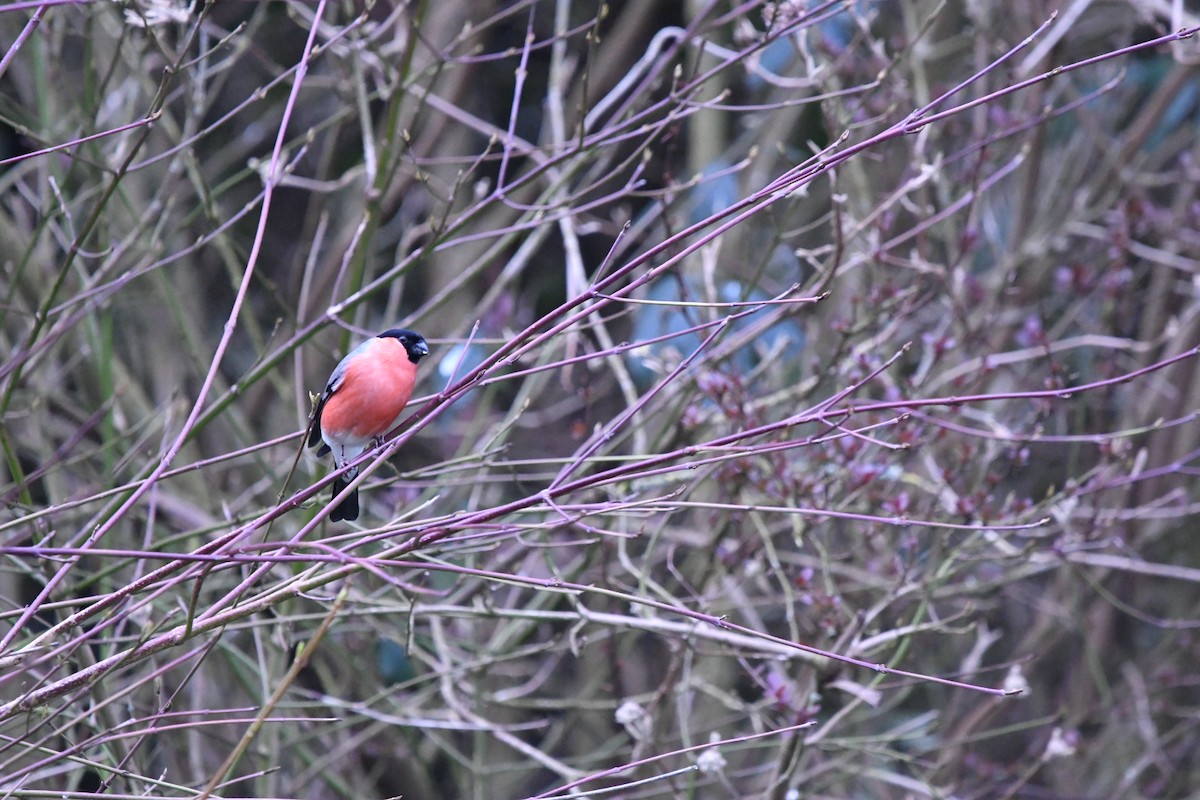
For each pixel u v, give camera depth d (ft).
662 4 61.67
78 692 23.53
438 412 18.48
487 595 28.71
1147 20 36.76
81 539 25.59
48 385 37.63
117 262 34.55
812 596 28.35
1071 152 47.11
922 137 32.65
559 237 64.64
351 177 33.73
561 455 59.36
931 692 49.57
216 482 40.19
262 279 32.40
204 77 33.37
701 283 41.04
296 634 35.14
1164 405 47.11
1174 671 44.98
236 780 17.99
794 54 49.93
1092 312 45.91
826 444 29.48
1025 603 49.80
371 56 33.76
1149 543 46.57
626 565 30.37
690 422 30.12
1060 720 46.93
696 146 52.37
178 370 47.83
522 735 52.31
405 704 39.11
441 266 55.57
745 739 19.35
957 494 30.12
